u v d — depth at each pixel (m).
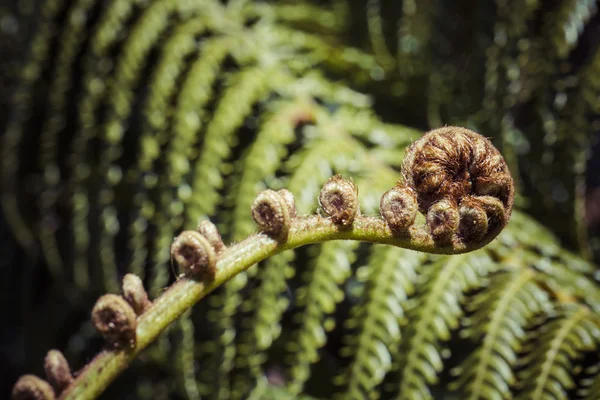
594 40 1.19
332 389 0.97
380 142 1.02
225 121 0.98
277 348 1.01
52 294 1.28
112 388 1.12
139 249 0.99
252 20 1.22
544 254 0.91
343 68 1.19
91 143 1.15
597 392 0.75
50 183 1.13
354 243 0.86
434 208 0.53
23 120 1.13
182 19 1.13
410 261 0.84
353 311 0.83
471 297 0.84
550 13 1.06
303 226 0.53
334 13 1.24
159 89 1.03
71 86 1.18
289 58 1.13
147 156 1.00
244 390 0.90
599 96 1.03
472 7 1.19
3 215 1.32
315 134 0.99
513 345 0.79
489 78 1.09
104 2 1.13
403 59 1.19
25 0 1.23
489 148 0.54
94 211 1.11
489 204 0.54
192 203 0.95
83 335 1.22
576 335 0.79
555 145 1.07
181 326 0.92
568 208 1.07
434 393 0.93
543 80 1.07
